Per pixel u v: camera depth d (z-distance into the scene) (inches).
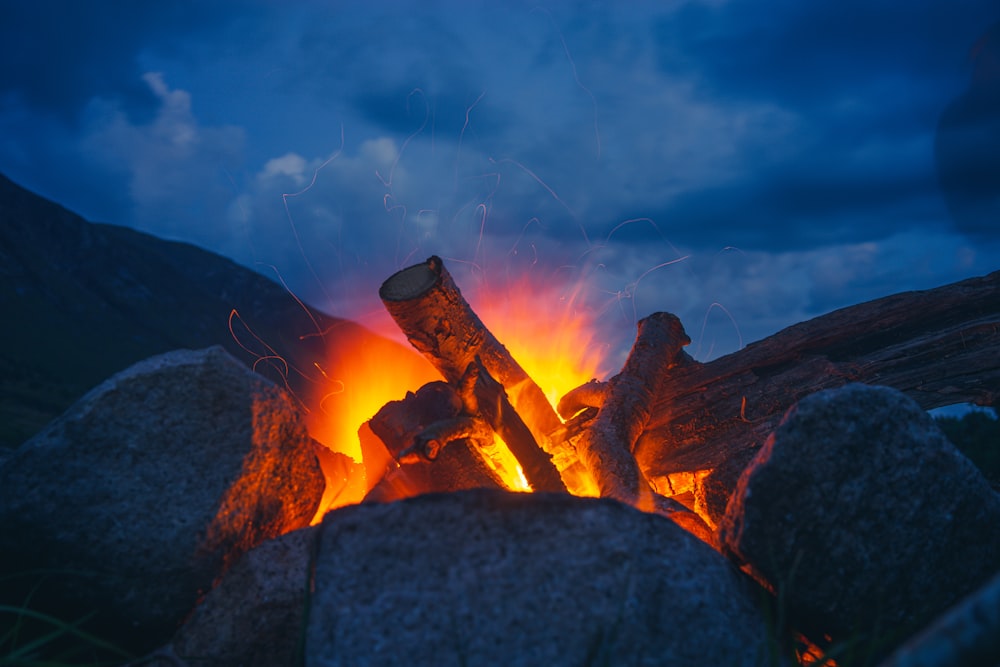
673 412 166.2
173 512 92.8
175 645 89.0
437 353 139.6
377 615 75.8
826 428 87.4
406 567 79.1
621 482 123.8
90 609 91.7
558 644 73.6
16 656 77.7
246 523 97.3
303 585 90.8
